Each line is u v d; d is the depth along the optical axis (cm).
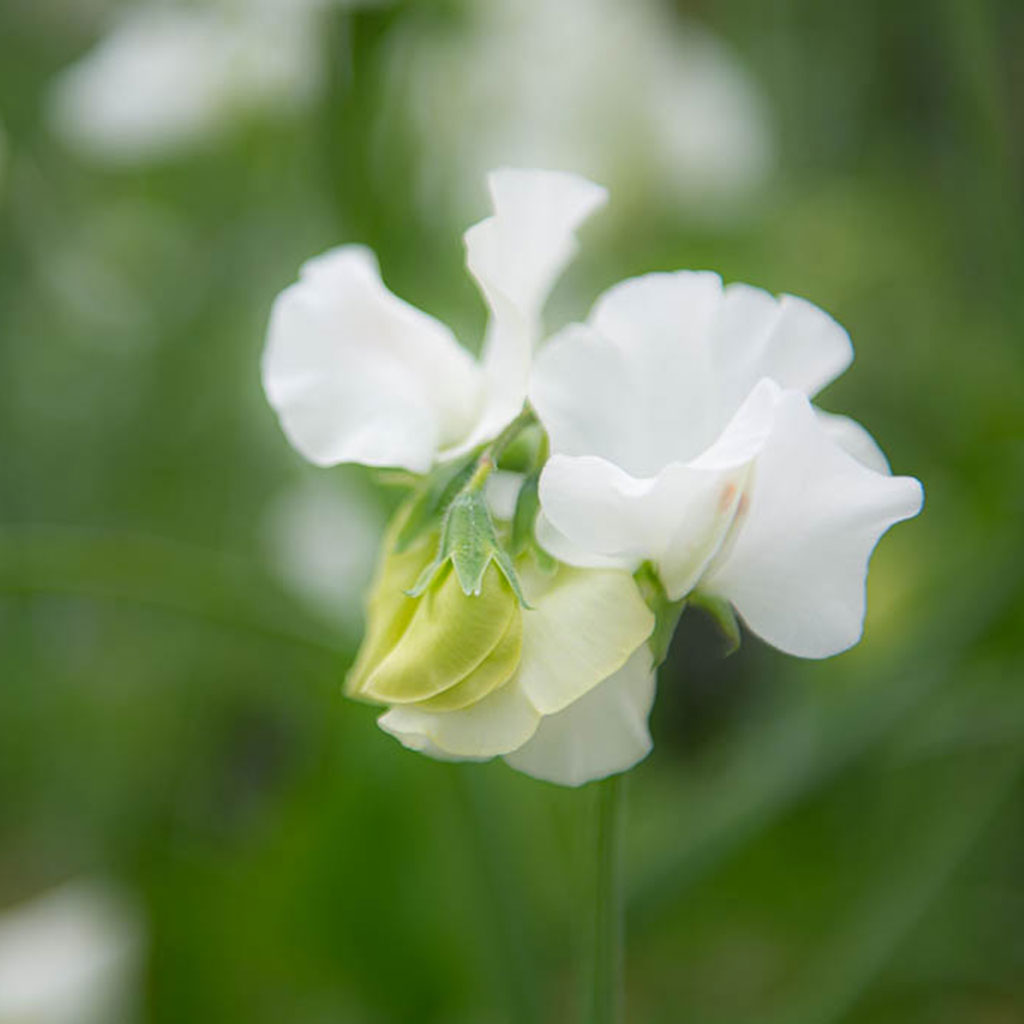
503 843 56
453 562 41
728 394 42
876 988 66
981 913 68
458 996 65
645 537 42
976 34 71
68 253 91
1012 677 64
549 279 44
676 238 81
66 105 75
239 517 88
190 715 80
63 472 91
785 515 41
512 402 42
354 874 64
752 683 77
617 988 45
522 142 74
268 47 71
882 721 58
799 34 95
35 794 82
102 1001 65
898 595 72
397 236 61
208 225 90
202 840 78
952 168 87
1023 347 72
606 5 78
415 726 41
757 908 71
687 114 80
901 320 83
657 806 73
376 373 44
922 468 80
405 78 62
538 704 41
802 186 90
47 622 85
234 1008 65
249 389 83
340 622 69
